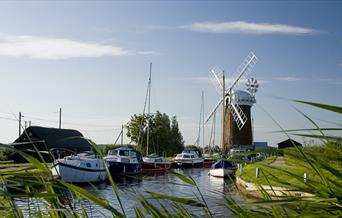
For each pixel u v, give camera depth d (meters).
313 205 2.21
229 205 2.66
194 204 2.62
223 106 77.75
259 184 2.76
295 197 2.25
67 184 2.55
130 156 47.53
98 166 35.56
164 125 77.00
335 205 2.19
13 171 2.88
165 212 2.76
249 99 78.06
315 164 2.27
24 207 3.07
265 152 2.43
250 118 78.06
